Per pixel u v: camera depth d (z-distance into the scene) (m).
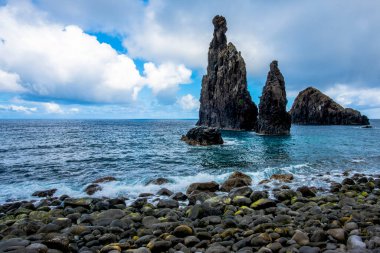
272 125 75.62
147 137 64.38
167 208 12.82
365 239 8.08
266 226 9.47
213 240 8.67
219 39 121.06
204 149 40.59
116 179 20.61
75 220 11.68
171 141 53.22
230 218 10.62
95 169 25.09
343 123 160.25
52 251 7.78
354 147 43.72
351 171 24.73
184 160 30.47
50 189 17.72
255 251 7.76
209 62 125.19
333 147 43.66
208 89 118.00
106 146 44.12
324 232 8.48
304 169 25.38
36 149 39.50
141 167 26.20
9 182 20.16
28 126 126.94
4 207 14.02
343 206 12.40
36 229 10.05
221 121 108.62
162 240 8.47
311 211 11.62
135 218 11.22
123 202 14.48
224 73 107.94
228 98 103.44
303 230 9.10
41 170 24.53
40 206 14.20
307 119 166.38
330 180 20.50
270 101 76.19
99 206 13.41
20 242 8.35
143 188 18.05
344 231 8.53
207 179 20.70
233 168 25.78
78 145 45.31
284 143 50.03
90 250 8.16
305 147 43.53
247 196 14.84
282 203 13.41
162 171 24.27
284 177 20.73
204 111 121.31
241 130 97.62
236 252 7.52
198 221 10.53
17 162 28.58
